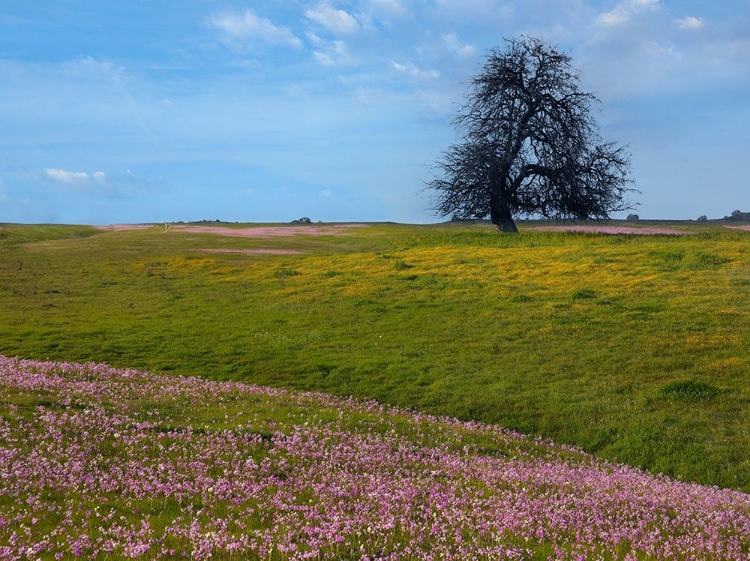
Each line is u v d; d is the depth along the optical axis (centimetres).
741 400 2288
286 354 3000
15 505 1065
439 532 1009
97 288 4638
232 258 6134
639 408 2269
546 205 6831
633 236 5912
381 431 1836
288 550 902
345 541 953
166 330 3431
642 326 3139
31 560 838
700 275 4041
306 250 7031
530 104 6800
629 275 4200
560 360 2773
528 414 2283
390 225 11606
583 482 1426
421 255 5534
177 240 7962
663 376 2544
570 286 4000
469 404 2370
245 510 1112
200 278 5006
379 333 3309
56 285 4725
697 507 1255
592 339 3016
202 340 3241
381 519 1051
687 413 2208
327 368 2805
